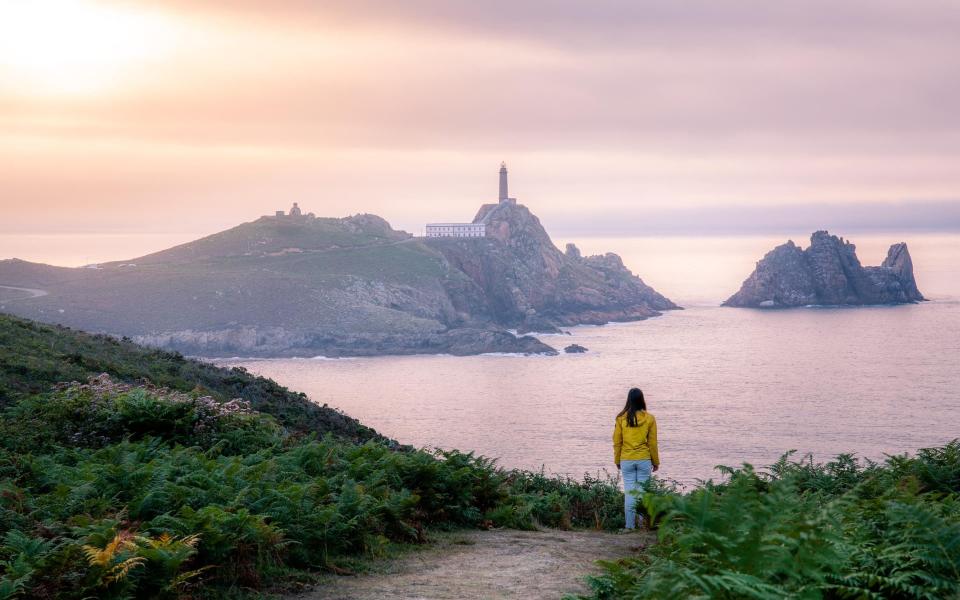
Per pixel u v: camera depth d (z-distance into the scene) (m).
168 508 10.04
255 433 18.11
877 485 10.55
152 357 33.09
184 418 17.28
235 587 8.70
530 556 11.12
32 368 23.72
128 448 14.19
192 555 8.75
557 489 19.20
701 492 5.33
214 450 15.96
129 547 8.03
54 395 19.30
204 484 11.05
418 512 13.11
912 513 6.05
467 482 14.84
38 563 7.58
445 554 11.29
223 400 28.42
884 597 5.53
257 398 30.98
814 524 5.00
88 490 10.31
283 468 13.54
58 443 15.86
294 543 9.97
